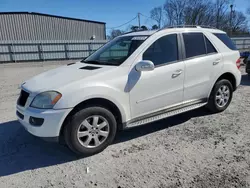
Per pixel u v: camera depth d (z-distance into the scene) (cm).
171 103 346
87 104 275
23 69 1420
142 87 306
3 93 661
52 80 283
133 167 256
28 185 229
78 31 2606
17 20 2255
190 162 262
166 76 327
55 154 292
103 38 2823
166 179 232
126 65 301
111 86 281
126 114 302
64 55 2192
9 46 1955
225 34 436
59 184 230
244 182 223
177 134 343
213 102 411
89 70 299
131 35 367
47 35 2427
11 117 433
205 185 220
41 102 256
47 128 254
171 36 346
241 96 557
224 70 406
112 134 297
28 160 279
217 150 289
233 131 347
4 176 246
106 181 232
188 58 357
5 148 310
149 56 320
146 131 358
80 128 271
